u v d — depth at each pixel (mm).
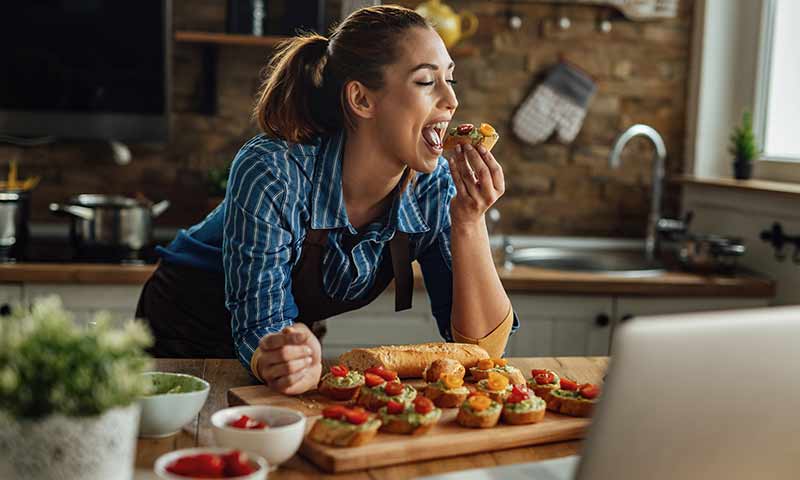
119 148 3275
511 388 1403
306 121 1644
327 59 1642
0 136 3262
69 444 906
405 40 1579
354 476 1136
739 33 3395
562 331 2955
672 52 3500
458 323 1731
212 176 3242
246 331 1549
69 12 3178
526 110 3447
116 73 3221
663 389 875
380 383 1340
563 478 1141
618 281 2908
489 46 3441
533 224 3529
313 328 2014
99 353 925
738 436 917
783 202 2889
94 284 2820
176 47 3322
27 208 3033
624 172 3541
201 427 1292
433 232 1812
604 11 3463
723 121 3438
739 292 2928
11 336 906
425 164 1627
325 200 1642
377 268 1792
